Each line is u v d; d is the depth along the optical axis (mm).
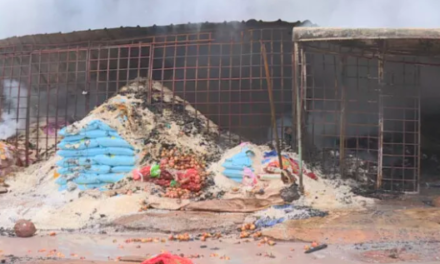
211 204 7605
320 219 6816
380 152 9141
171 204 7734
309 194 8031
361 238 5930
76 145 8828
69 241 6215
